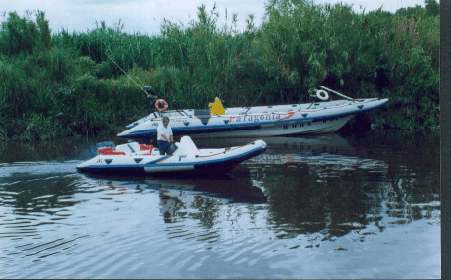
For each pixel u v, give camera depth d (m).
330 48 25.39
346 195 12.16
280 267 8.09
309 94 25.53
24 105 24.31
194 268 8.16
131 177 14.89
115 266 8.34
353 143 20.38
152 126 22.52
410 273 7.76
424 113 25.12
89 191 13.31
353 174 14.42
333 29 26.12
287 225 10.05
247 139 22.81
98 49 30.59
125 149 15.95
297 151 18.69
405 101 25.14
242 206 11.52
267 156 17.72
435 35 27.20
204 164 14.59
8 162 17.38
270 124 22.92
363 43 25.73
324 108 23.03
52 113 24.28
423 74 25.17
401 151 18.11
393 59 25.58
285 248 8.85
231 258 8.50
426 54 26.86
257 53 26.81
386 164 15.77
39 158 18.11
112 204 12.02
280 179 14.06
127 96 25.73
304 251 8.70
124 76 27.27
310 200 11.83
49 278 7.95
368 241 9.07
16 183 14.29
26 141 22.84
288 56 25.83
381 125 25.14
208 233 9.74
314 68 25.12
